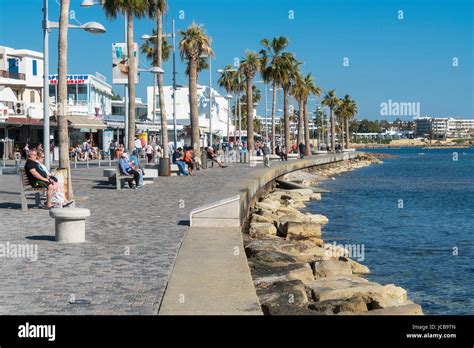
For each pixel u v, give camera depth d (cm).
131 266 1034
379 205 3472
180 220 1595
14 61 6359
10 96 5728
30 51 6494
